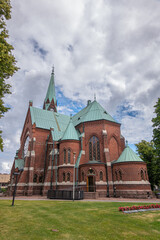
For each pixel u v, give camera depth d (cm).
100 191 3472
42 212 1631
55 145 4472
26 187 4244
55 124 5547
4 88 1666
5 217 1384
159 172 4006
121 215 1479
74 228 1104
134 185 3297
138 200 2788
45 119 5497
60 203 2319
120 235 990
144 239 938
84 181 3650
